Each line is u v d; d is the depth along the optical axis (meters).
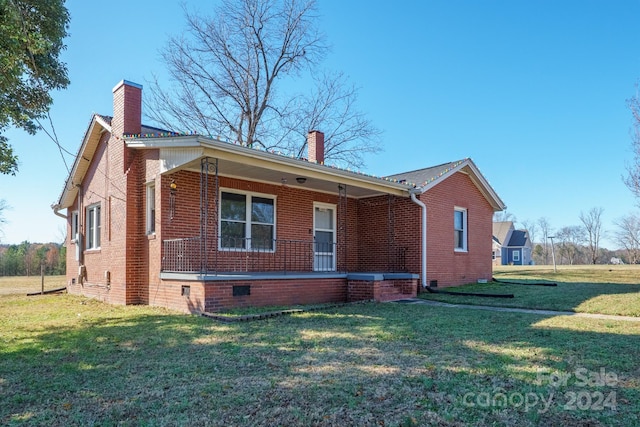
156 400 3.42
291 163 9.31
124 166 9.98
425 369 4.18
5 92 8.13
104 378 4.03
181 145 8.23
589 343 5.24
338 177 10.54
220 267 10.15
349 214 13.75
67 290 14.48
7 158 8.92
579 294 10.30
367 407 3.20
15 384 3.89
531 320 7.07
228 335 5.89
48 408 3.29
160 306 9.06
